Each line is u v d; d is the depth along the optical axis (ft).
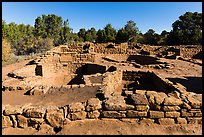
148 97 17.57
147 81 45.16
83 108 16.93
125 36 154.30
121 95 19.92
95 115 17.01
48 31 198.08
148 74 45.70
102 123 16.74
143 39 159.63
